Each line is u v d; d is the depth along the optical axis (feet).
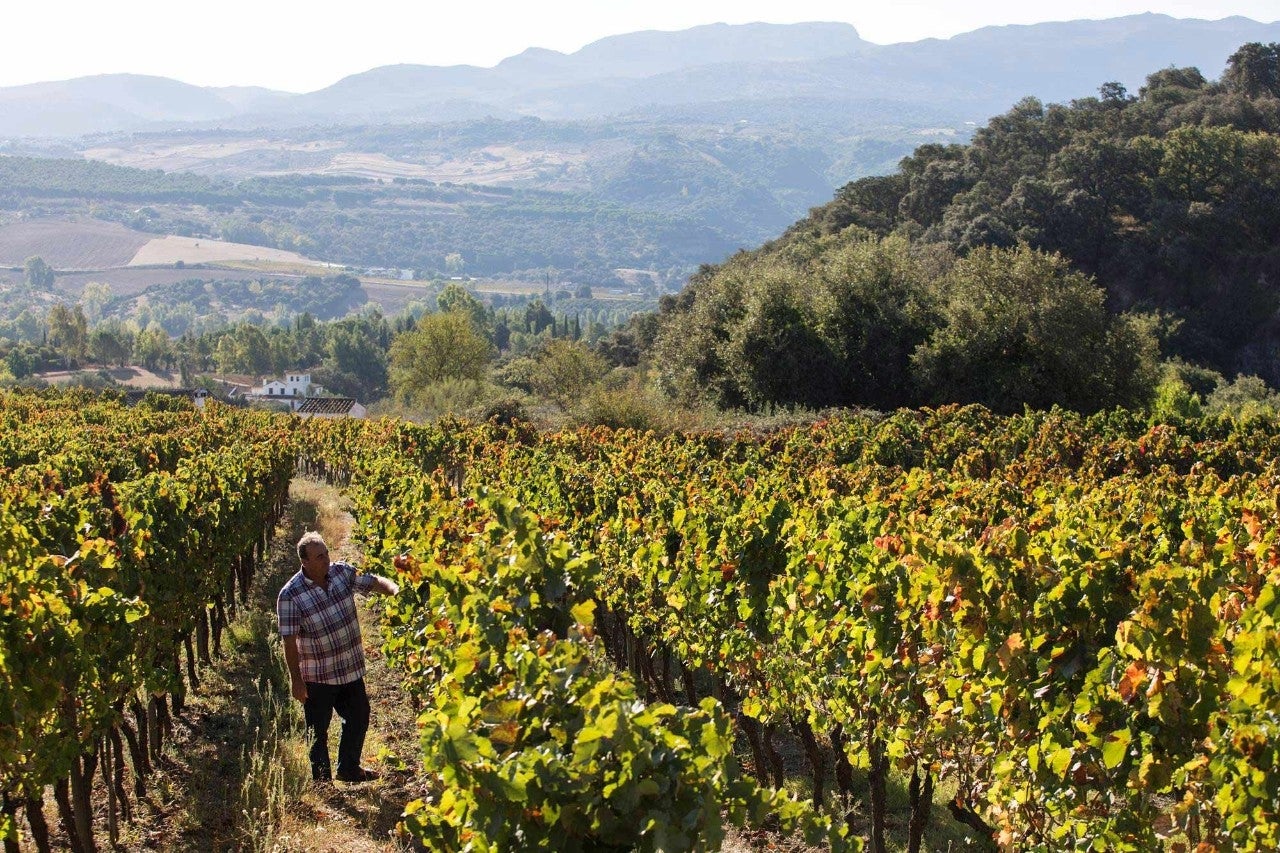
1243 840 12.49
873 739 21.47
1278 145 236.63
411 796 24.22
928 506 33.27
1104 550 17.93
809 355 118.73
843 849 12.49
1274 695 12.04
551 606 18.12
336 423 119.96
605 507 37.52
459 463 79.97
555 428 108.88
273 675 33.99
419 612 26.32
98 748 22.99
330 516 73.15
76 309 460.96
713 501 33.63
